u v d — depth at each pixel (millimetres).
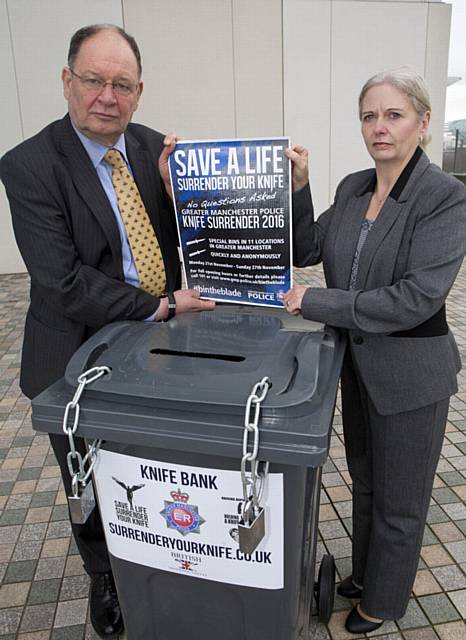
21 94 7246
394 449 1682
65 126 1722
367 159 8500
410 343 1576
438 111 8531
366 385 1648
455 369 1657
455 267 1450
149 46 7473
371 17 7930
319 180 8438
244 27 7633
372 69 8148
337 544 2416
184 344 1459
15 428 3574
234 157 1599
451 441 3268
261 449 1118
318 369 1308
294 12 7703
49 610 2125
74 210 1688
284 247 1646
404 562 1794
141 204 1840
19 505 2777
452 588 2168
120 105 1617
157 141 1988
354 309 1462
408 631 1977
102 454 1330
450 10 8117
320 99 8109
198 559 1360
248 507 1141
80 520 1271
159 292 1940
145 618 1515
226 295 1784
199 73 7688
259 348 1412
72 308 1685
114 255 1782
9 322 5797
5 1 6930
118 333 1563
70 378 1316
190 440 1165
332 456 3129
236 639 1446
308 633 1694
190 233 1749
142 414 1201
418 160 1531
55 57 7184
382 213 1545
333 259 1689
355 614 1975
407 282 1440
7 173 1666
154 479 1300
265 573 1326
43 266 1655
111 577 2059
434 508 2654
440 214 1451
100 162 1755
